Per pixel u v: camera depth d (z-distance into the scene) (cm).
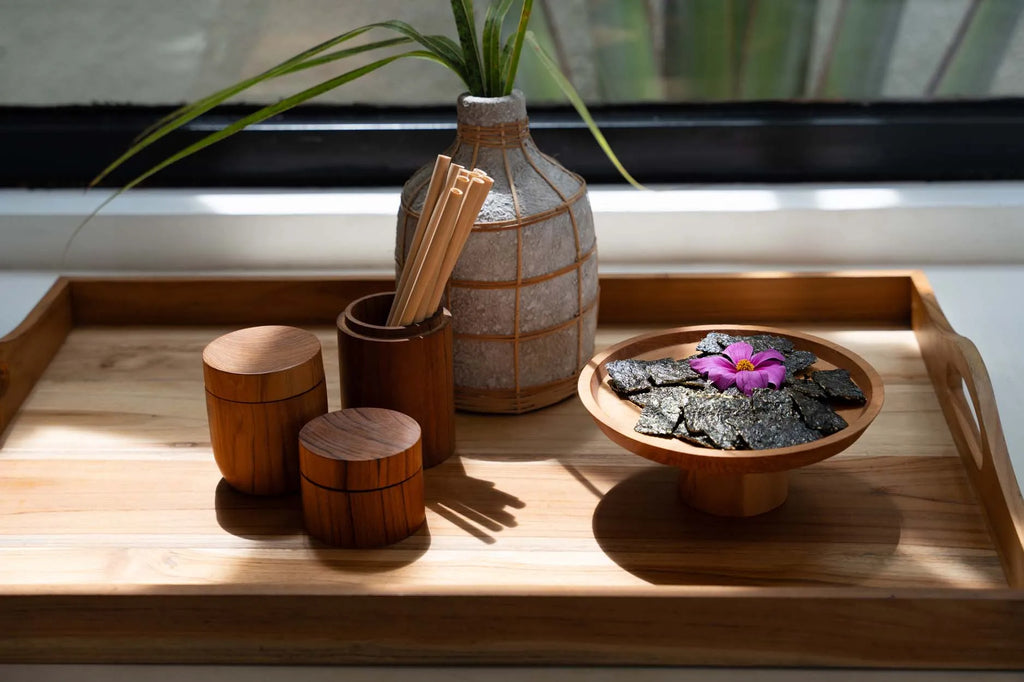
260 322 139
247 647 101
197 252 147
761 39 148
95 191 153
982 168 152
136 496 114
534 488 114
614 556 107
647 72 150
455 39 150
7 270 148
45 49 149
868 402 108
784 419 105
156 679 102
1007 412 127
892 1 146
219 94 110
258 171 154
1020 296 141
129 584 101
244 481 113
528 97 152
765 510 111
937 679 101
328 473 105
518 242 117
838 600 98
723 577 105
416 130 152
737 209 144
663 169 153
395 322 114
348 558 107
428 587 100
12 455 118
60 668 103
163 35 149
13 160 153
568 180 121
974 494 112
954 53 148
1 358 121
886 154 152
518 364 121
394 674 102
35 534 110
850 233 145
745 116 152
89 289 137
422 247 111
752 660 100
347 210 146
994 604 98
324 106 153
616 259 147
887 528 109
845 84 151
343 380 115
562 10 147
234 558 107
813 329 136
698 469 102
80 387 127
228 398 110
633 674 102
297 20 149
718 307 137
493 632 100
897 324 136
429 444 116
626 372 112
